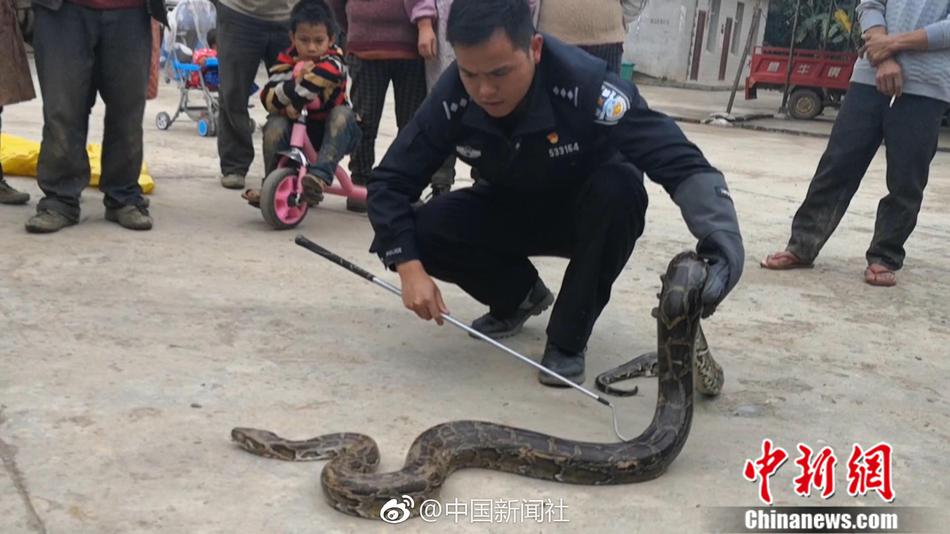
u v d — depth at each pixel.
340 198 7.40
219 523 2.64
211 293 4.64
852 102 5.77
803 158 12.14
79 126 5.57
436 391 3.65
